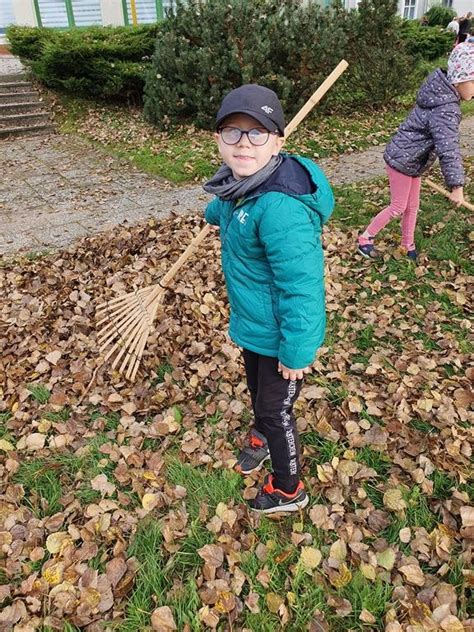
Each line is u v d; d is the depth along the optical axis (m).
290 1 8.85
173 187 7.05
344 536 2.36
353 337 3.72
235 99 1.82
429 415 2.98
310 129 9.03
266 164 1.92
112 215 6.16
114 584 2.23
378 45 9.69
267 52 8.36
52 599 2.19
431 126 3.85
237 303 2.14
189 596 2.17
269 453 2.55
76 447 2.96
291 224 1.85
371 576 2.19
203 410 3.17
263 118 1.81
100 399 3.27
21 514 2.55
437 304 4.01
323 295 1.96
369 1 9.32
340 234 5.16
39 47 11.78
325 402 3.11
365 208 5.73
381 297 4.18
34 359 3.68
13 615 2.13
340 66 2.53
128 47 10.63
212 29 8.55
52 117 10.91
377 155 7.96
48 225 5.98
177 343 3.70
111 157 8.54
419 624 2.01
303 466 2.74
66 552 2.35
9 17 16.03
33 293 4.44
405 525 2.40
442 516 2.43
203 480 2.65
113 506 2.56
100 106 11.18
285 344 1.96
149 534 2.41
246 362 2.44
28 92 11.50
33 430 3.11
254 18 8.43
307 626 2.06
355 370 3.40
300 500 2.48
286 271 1.88
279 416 2.26
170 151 8.20
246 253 2.02
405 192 4.24
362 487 2.60
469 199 5.75
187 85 8.87
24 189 7.34
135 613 2.12
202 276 4.53
